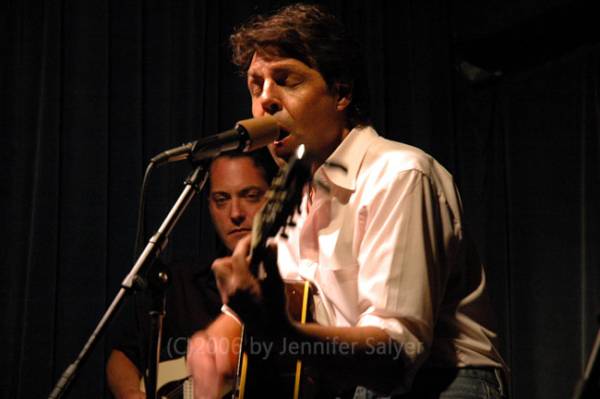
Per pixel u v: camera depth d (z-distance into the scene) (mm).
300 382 1764
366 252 1557
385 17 3396
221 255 2883
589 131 3023
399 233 1516
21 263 3082
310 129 1793
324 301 1739
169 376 2594
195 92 3211
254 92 1866
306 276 1796
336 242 1694
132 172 3178
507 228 3213
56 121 3115
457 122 3342
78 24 3184
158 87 3232
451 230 1587
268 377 1773
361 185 1691
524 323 3115
